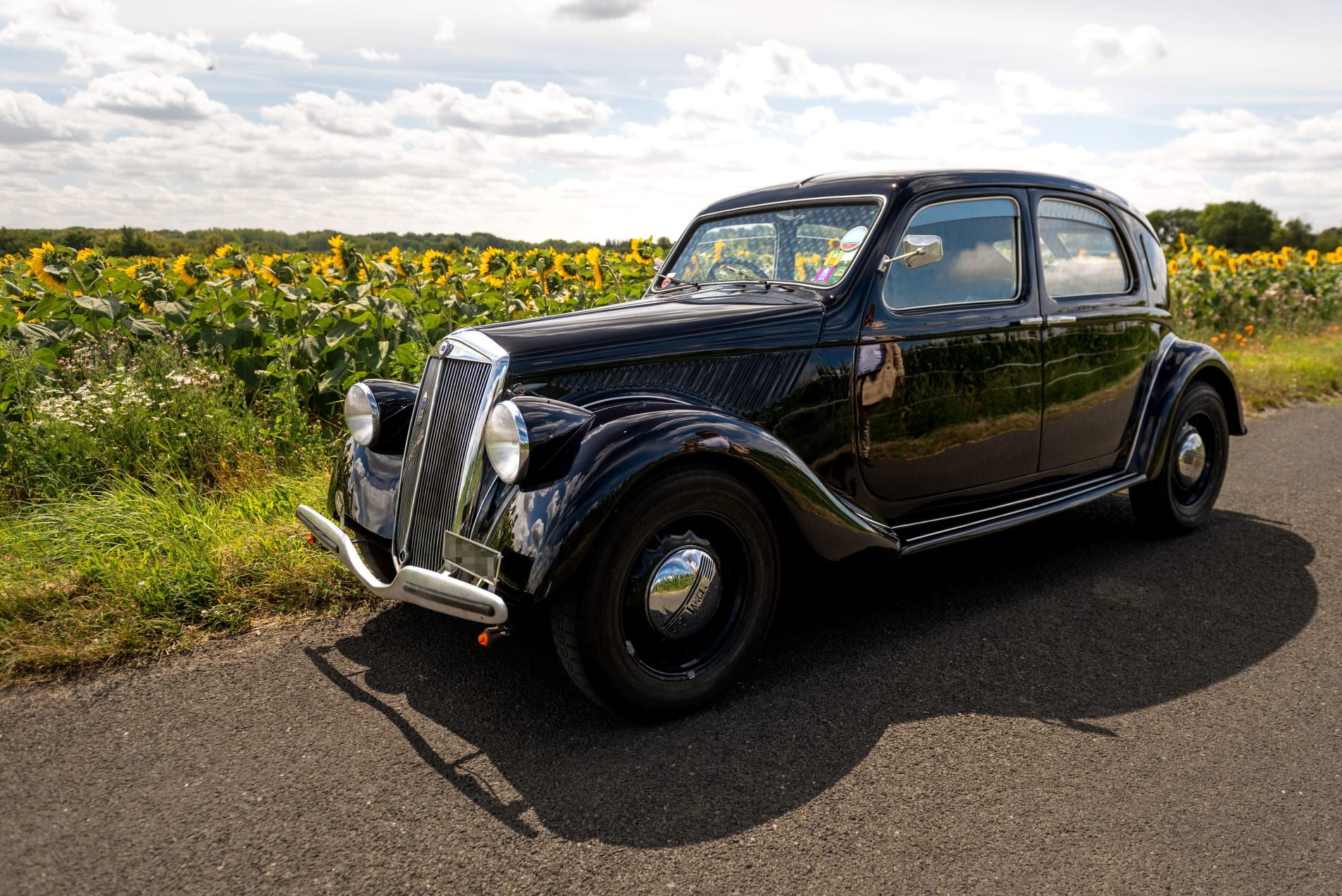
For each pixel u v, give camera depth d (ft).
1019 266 12.76
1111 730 9.06
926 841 7.32
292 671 10.32
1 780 8.16
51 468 14.70
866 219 11.60
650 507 8.71
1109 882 6.80
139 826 7.48
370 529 10.28
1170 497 14.83
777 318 10.75
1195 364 14.73
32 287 23.71
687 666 9.43
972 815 7.66
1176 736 8.94
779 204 12.76
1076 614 12.07
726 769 8.42
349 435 11.32
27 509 13.83
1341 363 32.32
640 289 26.37
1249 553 14.46
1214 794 7.94
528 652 10.94
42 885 6.74
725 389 10.37
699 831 7.47
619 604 8.79
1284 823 7.51
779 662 10.71
